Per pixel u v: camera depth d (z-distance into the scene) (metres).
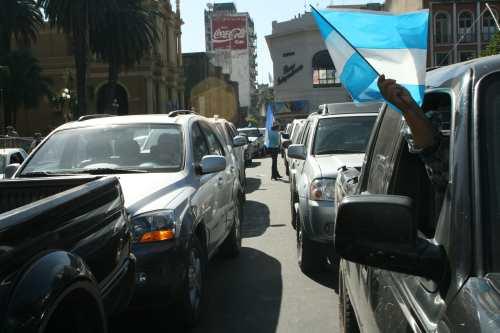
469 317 1.70
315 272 7.11
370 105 9.29
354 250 2.05
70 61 66.44
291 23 91.75
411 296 2.21
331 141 8.41
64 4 36.25
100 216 3.46
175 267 4.90
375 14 2.53
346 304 3.99
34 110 68.69
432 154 2.45
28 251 2.59
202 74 98.62
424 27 2.48
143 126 6.67
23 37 52.12
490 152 2.05
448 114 2.62
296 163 9.79
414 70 2.45
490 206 1.96
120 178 5.70
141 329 5.34
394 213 2.02
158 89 71.25
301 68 90.69
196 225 5.55
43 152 6.49
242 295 6.38
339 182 5.01
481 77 2.22
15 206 4.15
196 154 6.56
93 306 3.02
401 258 2.02
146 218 4.90
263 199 14.75
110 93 46.62
